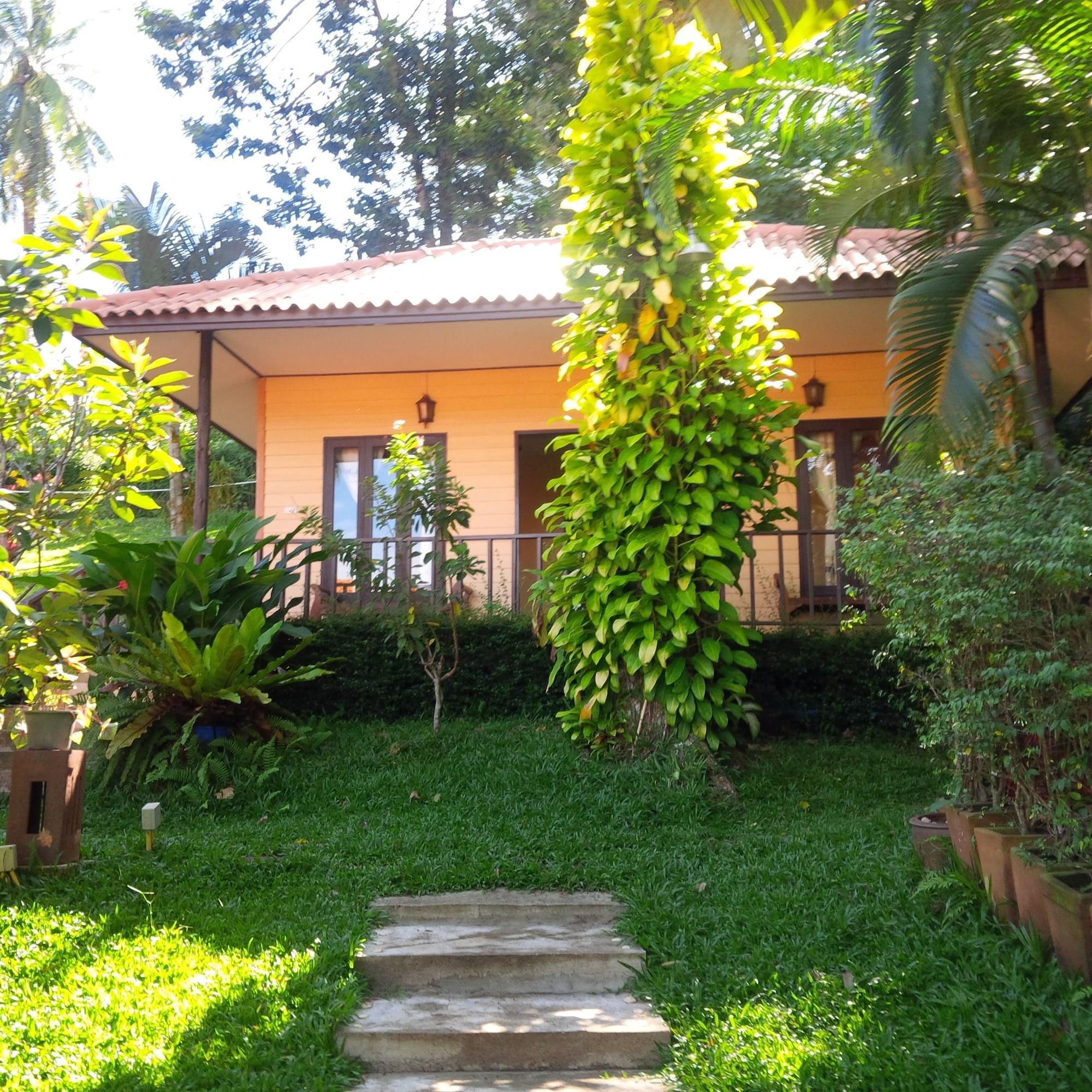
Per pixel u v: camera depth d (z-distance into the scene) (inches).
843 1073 136.9
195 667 283.3
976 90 233.9
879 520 192.4
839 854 215.3
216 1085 138.1
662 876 209.6
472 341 417.7
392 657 343.6
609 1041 154.6
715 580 263.0
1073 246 267.3
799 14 204.4
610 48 269.6
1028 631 171.8
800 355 449.4
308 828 246.4
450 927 192.9
